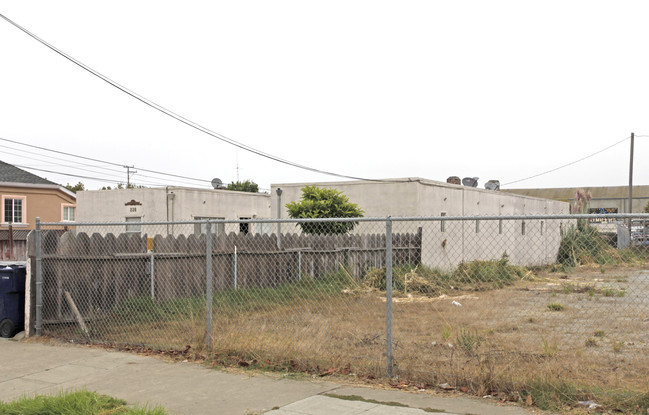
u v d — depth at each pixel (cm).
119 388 627
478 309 1084
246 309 1075
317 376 653
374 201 2138
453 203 2288
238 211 2667
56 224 938
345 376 648
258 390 606
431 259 1945
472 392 579
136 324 966
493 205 2598
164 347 793
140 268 1066
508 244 2427
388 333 638
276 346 723
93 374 690
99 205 2517
